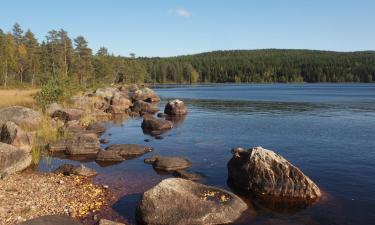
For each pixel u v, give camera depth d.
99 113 47.91
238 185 18.66
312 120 44.25
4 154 20.09
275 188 17.30
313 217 14.94
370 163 22.97
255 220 14.55
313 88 148.25
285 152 26.25
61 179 19.20
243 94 103.69
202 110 57.38
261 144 29.14
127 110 52.94
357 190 17.98
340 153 25.77
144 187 18.28
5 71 97.44
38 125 31.17
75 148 25.12
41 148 26.08
